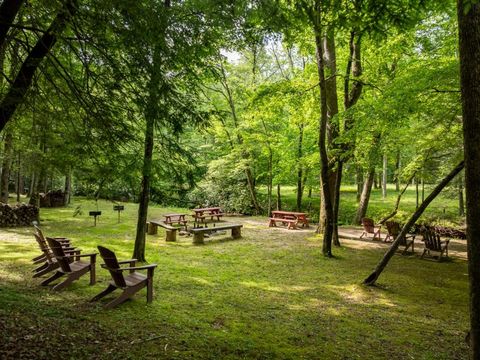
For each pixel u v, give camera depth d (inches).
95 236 499.2
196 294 269.3
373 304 273.3
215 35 188.2
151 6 156.7
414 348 195.8
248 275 342.6
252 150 859.4
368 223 555.8
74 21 154.2
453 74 303.1
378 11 140.9
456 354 189.9
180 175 198.4
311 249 476.7
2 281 253.4
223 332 195.5
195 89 203.2
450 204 916.0
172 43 168.6
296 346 186.7
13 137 215.0
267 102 480.7
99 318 194.1
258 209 909.8
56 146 184.1
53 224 589.6
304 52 515.2
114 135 177.8
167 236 506.9
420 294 300.0
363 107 381.1
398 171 684.1
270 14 161.2
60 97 182.9
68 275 256.7
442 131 439.5
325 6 149.3
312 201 1009.5
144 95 169.6
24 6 171.8
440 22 418.9
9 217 539.2
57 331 165.6
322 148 435.8
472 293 141.5
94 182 187.3
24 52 193.6
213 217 821.9
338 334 210.7
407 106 328.5
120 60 167.5
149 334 178.7
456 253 468.1
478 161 139.6
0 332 151.9
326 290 305.4
